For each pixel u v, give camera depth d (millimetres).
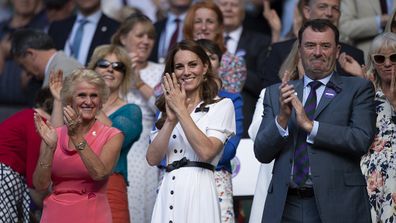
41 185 25438
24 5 42625
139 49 33125
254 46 35406
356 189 23484
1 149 28422
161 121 25359
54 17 41938
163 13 41469
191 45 25094
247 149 29203
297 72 26500
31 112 28781
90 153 24922
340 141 23234
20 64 32531
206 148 24094
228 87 30516
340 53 29422
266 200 24016
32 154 28281
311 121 23344
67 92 25656
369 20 34375
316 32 23984
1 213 28266
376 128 25453
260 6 39438
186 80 24922
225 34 35656
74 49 38000
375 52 26078
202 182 24422
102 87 25797
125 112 28391
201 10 32875
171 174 24609
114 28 38000
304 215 23594
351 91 23859
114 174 27469
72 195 25297
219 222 24516
